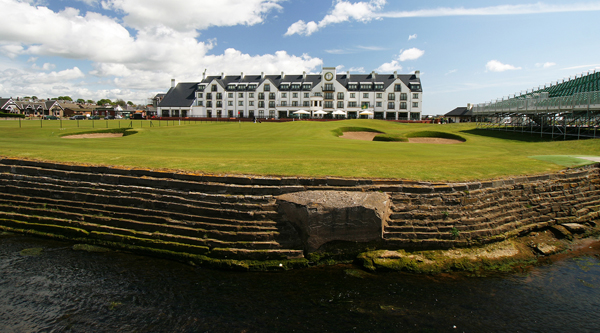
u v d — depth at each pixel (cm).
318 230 1003
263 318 749
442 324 741
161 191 1174
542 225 1229
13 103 9125
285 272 965
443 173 1348
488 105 4584
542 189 1341
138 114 7112
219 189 1137
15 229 1192
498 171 1427
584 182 1455
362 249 1034
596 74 3997
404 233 1062
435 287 898
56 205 1245
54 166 1365
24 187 1326
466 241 1071
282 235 1032
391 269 979
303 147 2250
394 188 1158
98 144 2197
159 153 1772
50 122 4844
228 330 704
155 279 902
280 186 1129
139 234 1086
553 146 2583
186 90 9238
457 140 3747
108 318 729
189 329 704
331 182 1154
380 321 748
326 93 8569
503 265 1016
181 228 1070
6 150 1675
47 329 686
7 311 738
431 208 1128
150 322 721
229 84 8875
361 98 8506
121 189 1222
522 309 802
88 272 924
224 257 993
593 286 903
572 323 750
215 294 841
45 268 939
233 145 2369
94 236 1112
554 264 1031
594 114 2842
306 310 783
